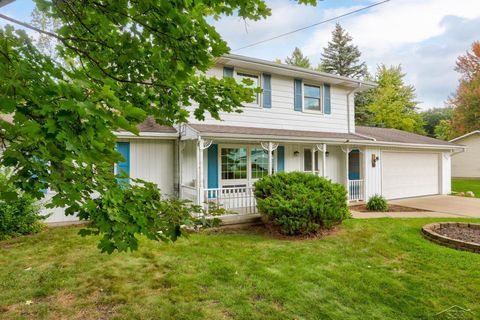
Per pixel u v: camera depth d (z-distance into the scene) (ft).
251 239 21.49
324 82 37.93
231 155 32.63
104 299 12.19
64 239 20.51
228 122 31.94
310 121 36.91
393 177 41.47
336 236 21.93
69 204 5.41
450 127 99.40
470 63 95.40
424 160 45.70
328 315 11.05
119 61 6.89
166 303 11.89
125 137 27.14
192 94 8.43
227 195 28.07
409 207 35.12
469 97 92.48
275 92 34.53
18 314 11.09
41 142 4.07
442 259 16.71
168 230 6.98
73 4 5.91
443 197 43.73
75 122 3.81
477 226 22.72
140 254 17.53
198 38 5.79
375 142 36.29
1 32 4.51
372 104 96.32
